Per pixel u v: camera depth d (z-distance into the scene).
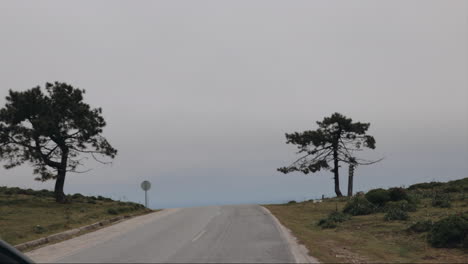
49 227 19.53
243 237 14.76
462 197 26.67
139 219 25.48
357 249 13.15
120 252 12.41
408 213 22.34
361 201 25.50
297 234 15.73
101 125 37.31
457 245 13.73
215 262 10.12
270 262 9.94
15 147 33.56
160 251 12.20
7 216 23.84
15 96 34.12
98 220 23.84
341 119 47.91
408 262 11.49
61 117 34.75
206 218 23.09
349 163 48.88
